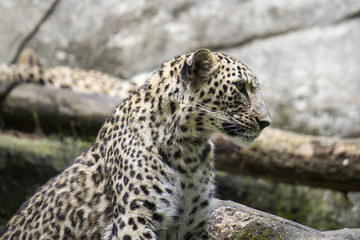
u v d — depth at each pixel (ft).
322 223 58.49
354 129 64.49
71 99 51.08
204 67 26.78
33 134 54.13
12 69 54.44
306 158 48.06
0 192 50.49
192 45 68.64
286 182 50.16
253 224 28.73
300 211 58.18
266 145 48.37
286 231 27.76
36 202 28.73
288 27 67.51
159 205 26.25
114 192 26.40
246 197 56.85
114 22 69.31
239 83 27.17
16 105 51.62
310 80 65.51
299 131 65.51
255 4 68.03
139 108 27.35
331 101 65.05
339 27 66.74
